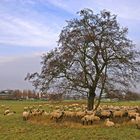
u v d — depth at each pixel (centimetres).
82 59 4422
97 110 4406
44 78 4531
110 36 4381
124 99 4462
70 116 4100
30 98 15975
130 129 3359
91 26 4400
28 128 3641
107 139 2798
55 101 4581
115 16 4522
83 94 4478
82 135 3038
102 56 4403
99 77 4372
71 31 4441
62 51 4462
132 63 4434
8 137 3034
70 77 4431
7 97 16475
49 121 4128
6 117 5009
